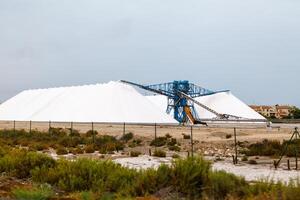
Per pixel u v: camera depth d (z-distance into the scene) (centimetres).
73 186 1316
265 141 3850
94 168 1390
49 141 4141
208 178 1203
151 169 1322
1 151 2006
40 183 1418
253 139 4356
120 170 1406
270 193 1002
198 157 1300
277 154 2984
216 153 3238
